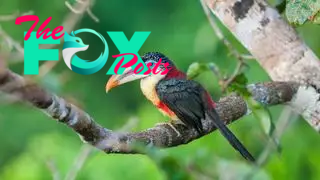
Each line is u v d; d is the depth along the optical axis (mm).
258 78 18469
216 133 14312
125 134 9156
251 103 9555
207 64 9539
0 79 7887
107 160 17391
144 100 26766
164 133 9734
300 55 10484
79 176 17562
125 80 11539
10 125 26047
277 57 10547
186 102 10789
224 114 10422
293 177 16469
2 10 27156
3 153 26297
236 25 10625
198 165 10156
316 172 16656
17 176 18859
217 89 12555
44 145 19156
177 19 27219
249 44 10625
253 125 12984
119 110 27234
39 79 8438
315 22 10227
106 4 28672
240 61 10266
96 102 27141
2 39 10609
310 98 10438
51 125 25703
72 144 19266
